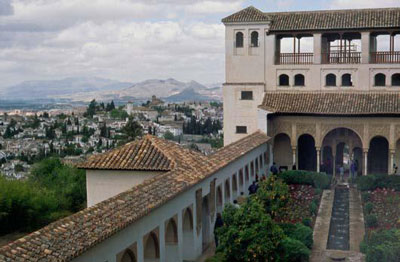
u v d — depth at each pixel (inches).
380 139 2288.4
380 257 1102.4
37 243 729.6
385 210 1582.2
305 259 1141.7
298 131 2262.6
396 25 2150.6
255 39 2358.5
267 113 2224.4
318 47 2279.8
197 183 1252.5
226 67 2381.9
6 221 1983.3
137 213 918.4
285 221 1412.4
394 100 2164.1
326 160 2359.7
